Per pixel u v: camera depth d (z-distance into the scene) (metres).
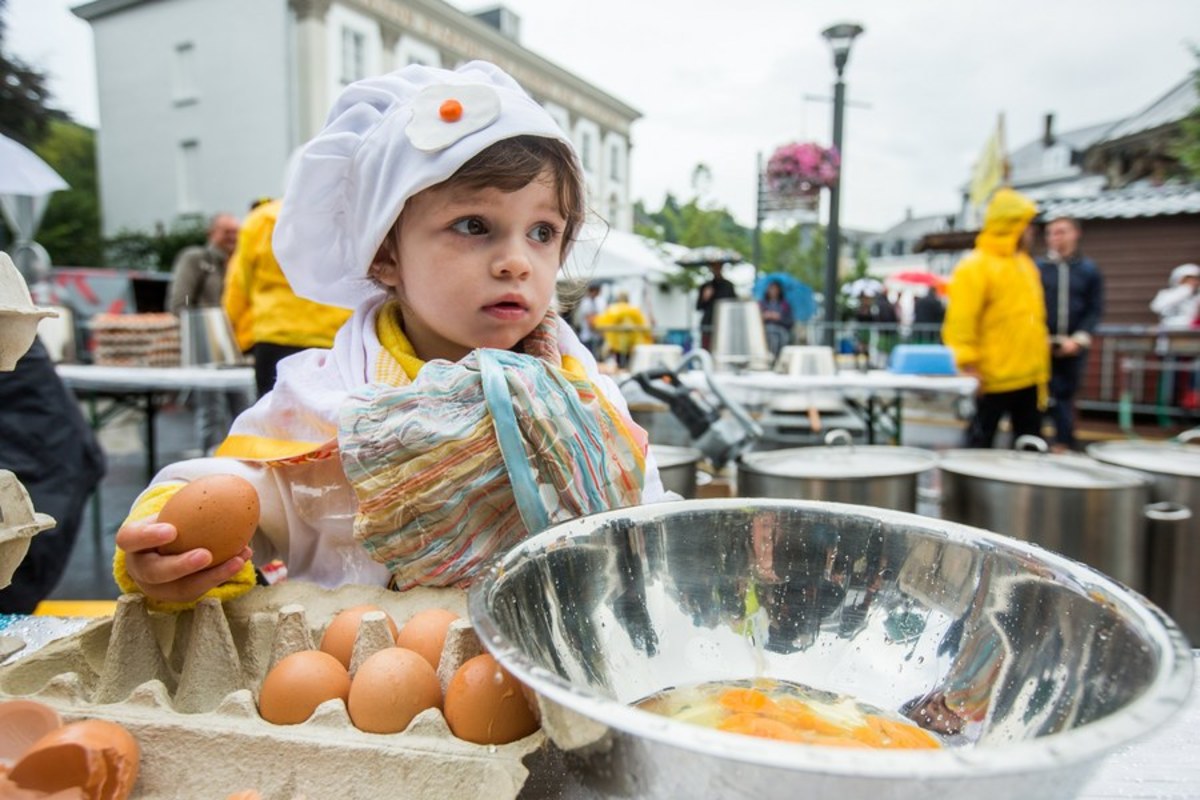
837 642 0.60
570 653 0.53
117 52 18.00
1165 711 0.32
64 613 1.16
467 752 0.49
